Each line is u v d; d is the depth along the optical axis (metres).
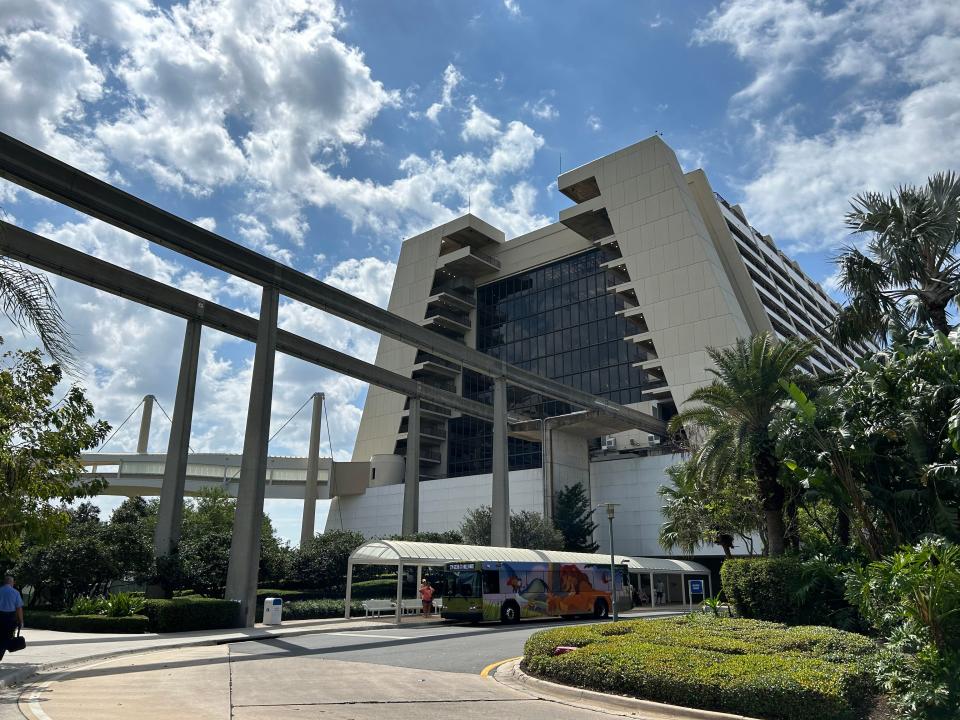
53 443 13.10
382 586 41.22
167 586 30.91
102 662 15.83
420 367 94.44
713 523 38.44
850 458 18.17
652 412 72.81
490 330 98.25
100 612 24.50
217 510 55.56
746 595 19.38
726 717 10.12
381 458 79.31
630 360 81.56
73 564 27.02
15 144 25.50
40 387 13.16
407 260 102.69
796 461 19.52
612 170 82.06
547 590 32.19
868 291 23.58
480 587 29.61
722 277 74.19
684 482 35.44
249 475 29.28
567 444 60.22
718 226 81.44
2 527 12.23
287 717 9.49
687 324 71.69
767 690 10.09
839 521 22.19
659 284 74.88
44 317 8.99
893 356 19.38
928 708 9.71
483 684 13.53
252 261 32.53
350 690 12.20
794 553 20.45
